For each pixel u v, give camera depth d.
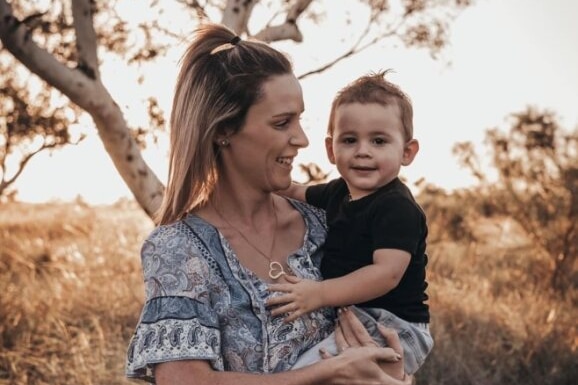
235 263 2.63
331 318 2.79
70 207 10.85
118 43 5.43
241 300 2.58
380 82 2.95
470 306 7.55
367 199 2.87
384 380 2.59
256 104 2.63
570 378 6.56
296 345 2.64
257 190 2.74
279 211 2.88
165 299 2.53
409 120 2.96
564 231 9.27
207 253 2.60
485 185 10.24
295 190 3.15
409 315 2.86
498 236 10.77
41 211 10.70
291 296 2.62
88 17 4.56
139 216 10.08
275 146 2.65
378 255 2.77
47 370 5.91
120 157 4.71
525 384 6.53
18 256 7.89
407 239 2.78
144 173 4.75
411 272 2.87
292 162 2.70
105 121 4.63
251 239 2.73
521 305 7.79
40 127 5.66
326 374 2.53
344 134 2.90
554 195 9.56
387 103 2.89
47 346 6.25
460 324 6.99
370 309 2.84
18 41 4.41
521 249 10.19
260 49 2.69
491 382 6.37
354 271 2.80
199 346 2.49
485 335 6.95
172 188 2.71
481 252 10.04
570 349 6.93
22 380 5.78
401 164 2.92
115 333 6.38
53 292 7.07
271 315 2.60
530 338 6.95
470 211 10.52
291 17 5.39
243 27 5.00
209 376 2.47
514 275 9.20
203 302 2.54
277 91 2.64
